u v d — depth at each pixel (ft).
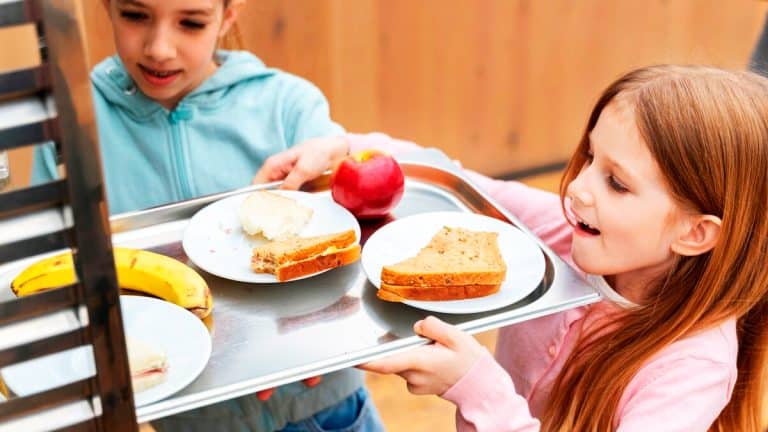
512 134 7.91
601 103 2.98
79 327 1.58
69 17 1.35
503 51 7.43
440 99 7.46
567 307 2.60
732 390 3.09
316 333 2.55
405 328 2.58
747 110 2.77
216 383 2.31
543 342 3.30
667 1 7.79
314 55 6.75
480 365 2.57
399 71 7.16
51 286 2.52
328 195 3.33
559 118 8.00
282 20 6.48
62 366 2.18
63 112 1.40
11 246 1.47
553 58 7.68
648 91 2.81
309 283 2.79
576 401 3.05
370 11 6.78
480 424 2.59
